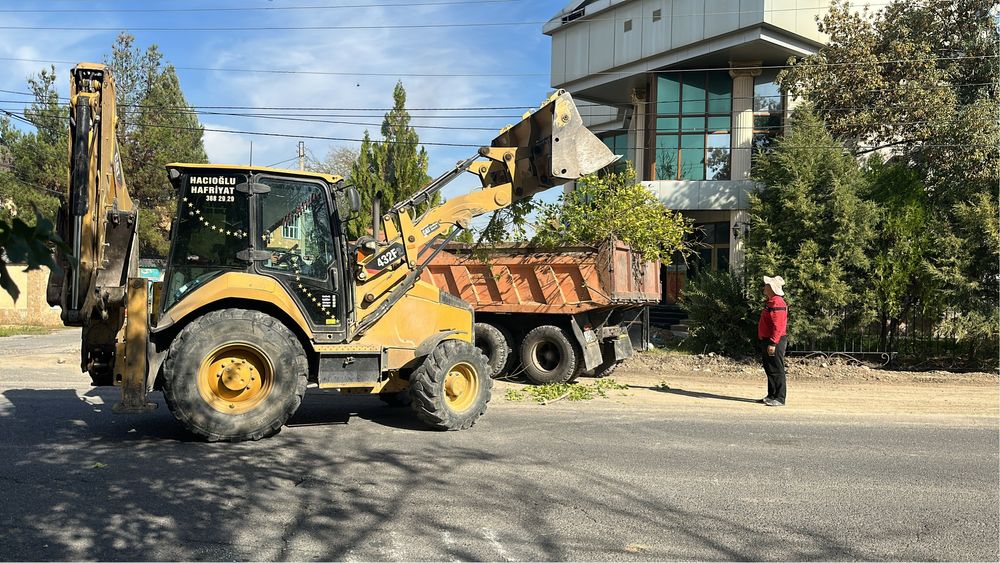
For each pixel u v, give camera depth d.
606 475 6.10
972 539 4.77
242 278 7.05
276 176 7.33
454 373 7.90
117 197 7.24
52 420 7.82
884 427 8.80
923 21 18.34
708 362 15.30
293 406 6.99
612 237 12.09
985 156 15.90
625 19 23.31
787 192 15.28
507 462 6.44
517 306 12.52
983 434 8.47
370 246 7.54
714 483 5.97
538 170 8.88
